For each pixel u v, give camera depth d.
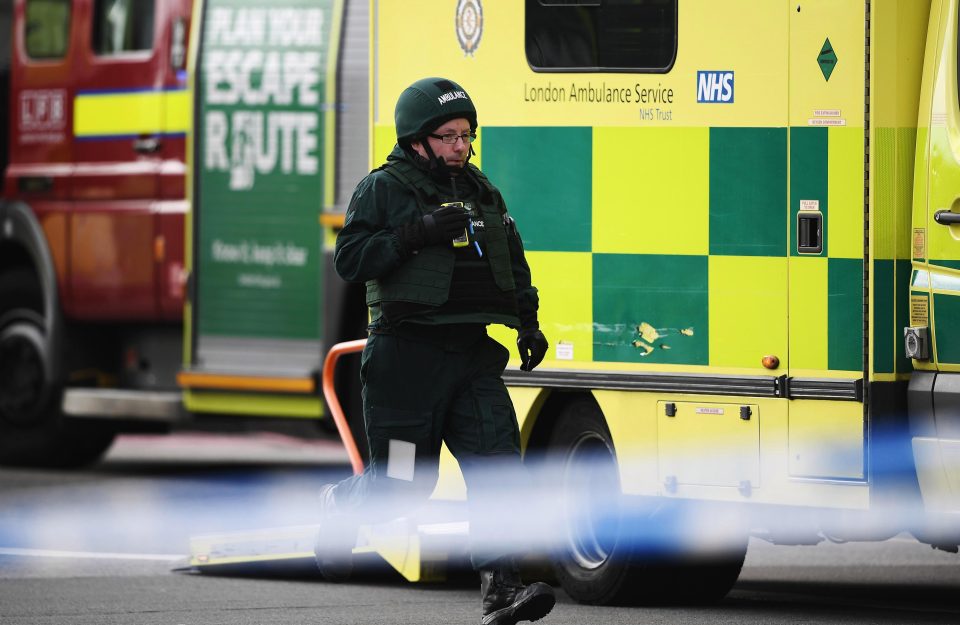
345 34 44.25
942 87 27.19
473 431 24.86
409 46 31.94
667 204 29.50
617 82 29.94
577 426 31.27
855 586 34.34
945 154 27.00
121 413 49.56
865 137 27.50
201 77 46.09
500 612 24.38
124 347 51.31
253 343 45.47
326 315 44.22
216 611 30.84
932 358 27.17
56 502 46.34
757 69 28.69
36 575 35.56
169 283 48.38
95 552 38.59
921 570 36.62
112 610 31.00
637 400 29.75
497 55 30.98
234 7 45.97
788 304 28.33
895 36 27.38
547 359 30.70
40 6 51.84
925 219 27.25
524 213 30.70
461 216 24.50
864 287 27.44
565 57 30.41
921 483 27.28
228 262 45.84
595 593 30.95
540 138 30.59
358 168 43.81
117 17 50.09
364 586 34.28
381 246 24.44
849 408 27.59
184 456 59.56
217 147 45.94
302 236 44.66
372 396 25.03
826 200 28.00
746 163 28.78
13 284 53.19
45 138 51.53
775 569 36.88
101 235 49.94
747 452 28.64
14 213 52.03
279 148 44.97
